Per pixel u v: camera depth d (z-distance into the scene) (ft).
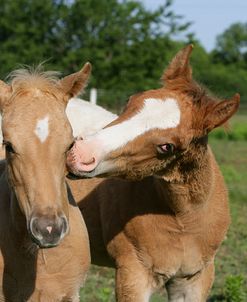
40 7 90.12
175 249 17.89
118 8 90.79
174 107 15.93
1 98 15.14
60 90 15.57
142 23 90.48
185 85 16.40
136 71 90.02
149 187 17.81
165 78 16.97
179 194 17.25
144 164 16.03
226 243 31.58
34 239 13.96
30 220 14.07
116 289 18.45
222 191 18.60
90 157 15.11
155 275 18.22
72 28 90.68
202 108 16.07
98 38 90.07
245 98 135.33
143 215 17.83
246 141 94.02
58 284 16.72
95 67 88.33
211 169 17.52
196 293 18.85
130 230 18.01
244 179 53.78
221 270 27.53
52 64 87.56
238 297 23.63
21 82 15.35
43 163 14.19
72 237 16.65
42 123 14.42
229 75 178.09
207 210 17.84
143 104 15.88
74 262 16.78
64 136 14.53
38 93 15.03
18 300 16.81
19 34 89.10
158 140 15.69
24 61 86.84
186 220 17.67
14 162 14.51
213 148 80.89
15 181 14.74
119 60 88.84
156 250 17.88
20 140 14.26
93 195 19.39
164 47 90.89
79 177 15.37
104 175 15.96
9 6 90.68
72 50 89.45
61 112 14.84
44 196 14.03
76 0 89.86
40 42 90.02
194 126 16.05
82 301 23.27
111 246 18.60
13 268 16.49
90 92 78.79
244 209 40.42
